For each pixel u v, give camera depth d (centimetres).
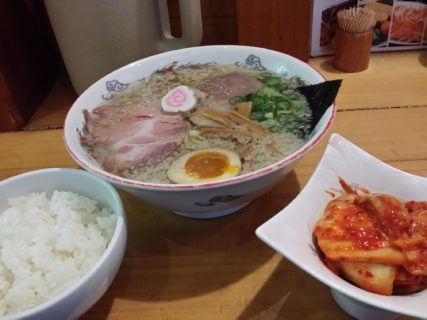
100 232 27
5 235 27
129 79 35
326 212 25
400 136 38
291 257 21
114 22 39
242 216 32
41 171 30
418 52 51
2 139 43
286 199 33
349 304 24
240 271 28
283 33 46
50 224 28
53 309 21
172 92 33
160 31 43
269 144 28
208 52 36
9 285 25
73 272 25
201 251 29
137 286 27
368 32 45
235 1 48
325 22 49
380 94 44
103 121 31
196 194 24
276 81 33
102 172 24
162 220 32
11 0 44
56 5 38
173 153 28
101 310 26
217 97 33
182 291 27
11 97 42
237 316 25
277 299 26
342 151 28
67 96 49
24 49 46
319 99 29
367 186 27
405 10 48
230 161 26
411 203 25
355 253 22
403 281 22
